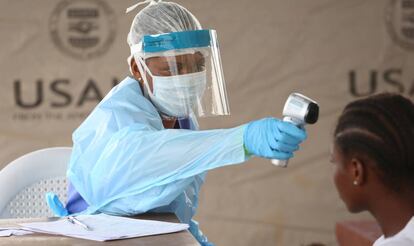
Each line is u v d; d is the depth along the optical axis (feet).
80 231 6.92
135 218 7.72
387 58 15.23
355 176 5.54
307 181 15.30
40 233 7.02
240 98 15.16
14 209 9.14
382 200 5.51
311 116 6.57
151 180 7.50
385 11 15.16
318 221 15.34
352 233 9.55
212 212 15.24
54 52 14.92
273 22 15.08
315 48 15.16
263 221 15.33
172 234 6.88
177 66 7.89
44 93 14.97
